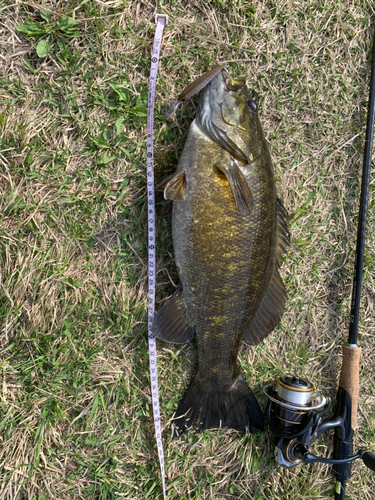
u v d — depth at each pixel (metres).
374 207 0.60
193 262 0.47
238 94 0.47
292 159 0.57
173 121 0.52
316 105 0.58
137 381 0.53
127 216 0.52
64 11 0.48
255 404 0.54
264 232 0.48
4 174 0.48
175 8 0.51
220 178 0.46
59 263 0.50
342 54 0.58
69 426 0.51
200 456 0.55
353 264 0.60
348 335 0.57
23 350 0.50
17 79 0.48
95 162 0.50
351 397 0.55
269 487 0.57
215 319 0.49
